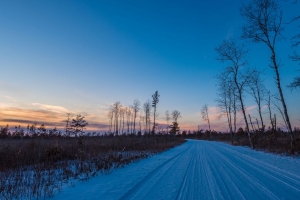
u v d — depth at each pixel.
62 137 24.92
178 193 5.75
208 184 6.69
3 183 6.75
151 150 20.27
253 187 6.21
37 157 12.05
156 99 52.19
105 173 8.90
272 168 9.43
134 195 5.66
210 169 9.56
